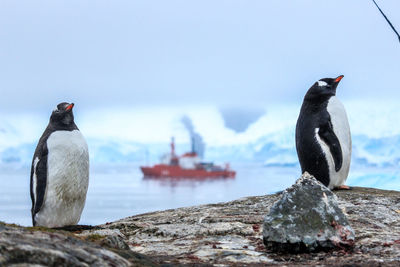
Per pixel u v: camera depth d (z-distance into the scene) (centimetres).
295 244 1008
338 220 1034
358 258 951
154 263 850
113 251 838
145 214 1602
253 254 1016
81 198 1429
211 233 1211
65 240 776
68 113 1417
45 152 1383
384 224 1251
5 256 689
